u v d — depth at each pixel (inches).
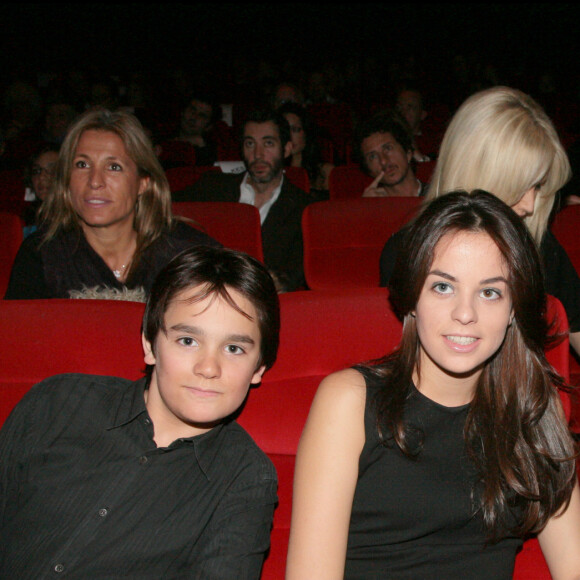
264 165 126.0
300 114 174.6
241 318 45.4
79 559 44.7
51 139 216.5
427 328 44.9
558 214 91.0
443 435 48.1
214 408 45.4
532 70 423.5
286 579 45.9
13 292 75.9
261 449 51.9
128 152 73.8
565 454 49.3
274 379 52.6
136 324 52.4
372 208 94.3
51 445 47.9
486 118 62.3
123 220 75.2
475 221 43.5
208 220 94.9
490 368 48.9
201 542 46.0
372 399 47.8
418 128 234.8
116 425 47.8
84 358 52.4
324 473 46.3
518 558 53.8
